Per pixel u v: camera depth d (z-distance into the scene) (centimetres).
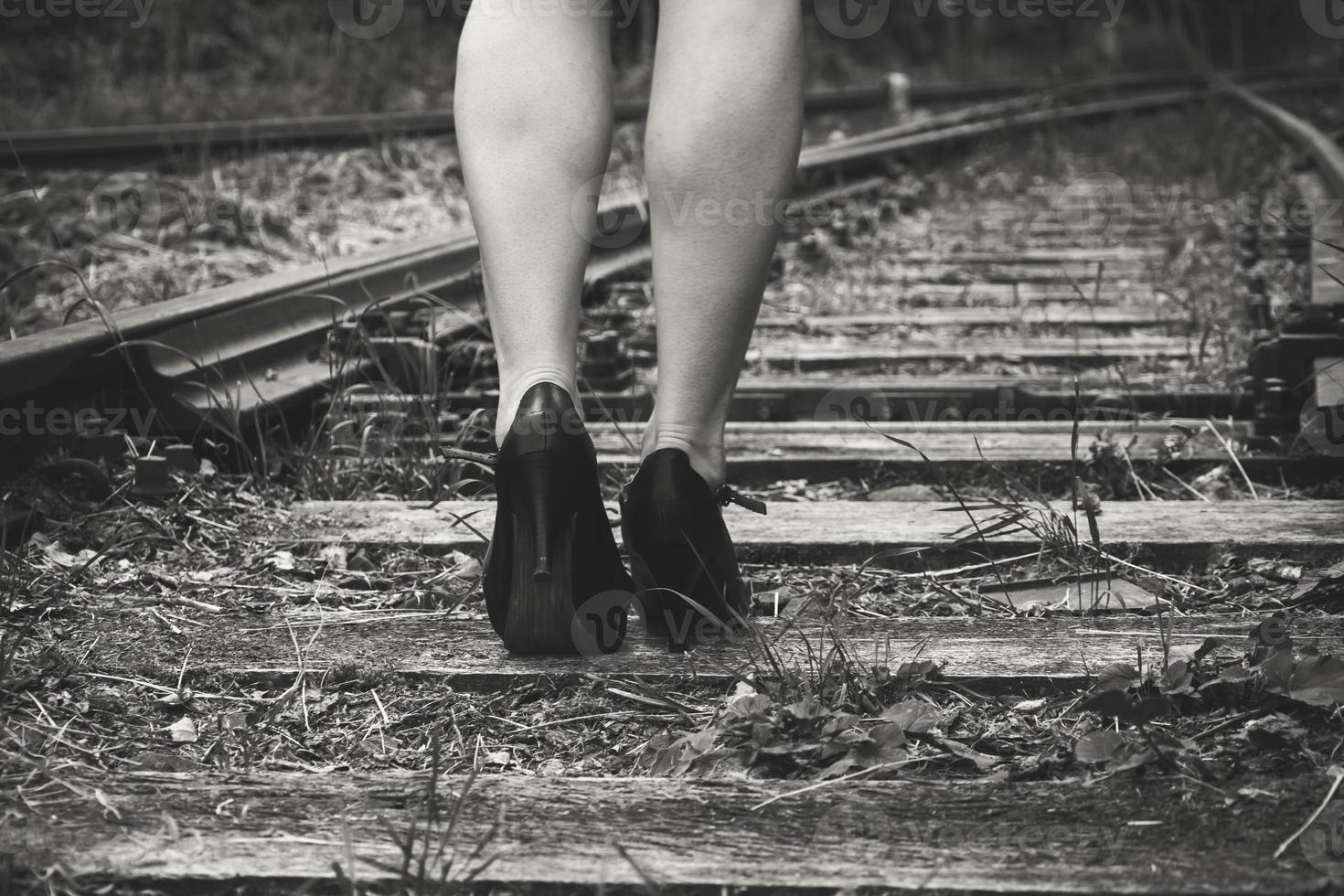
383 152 639
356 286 326
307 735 153
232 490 238
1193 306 395
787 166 159
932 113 1094
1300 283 407
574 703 159
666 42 160
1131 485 252
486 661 166
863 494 254
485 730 154
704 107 156
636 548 161
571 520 159
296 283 304
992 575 204
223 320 276
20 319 366
